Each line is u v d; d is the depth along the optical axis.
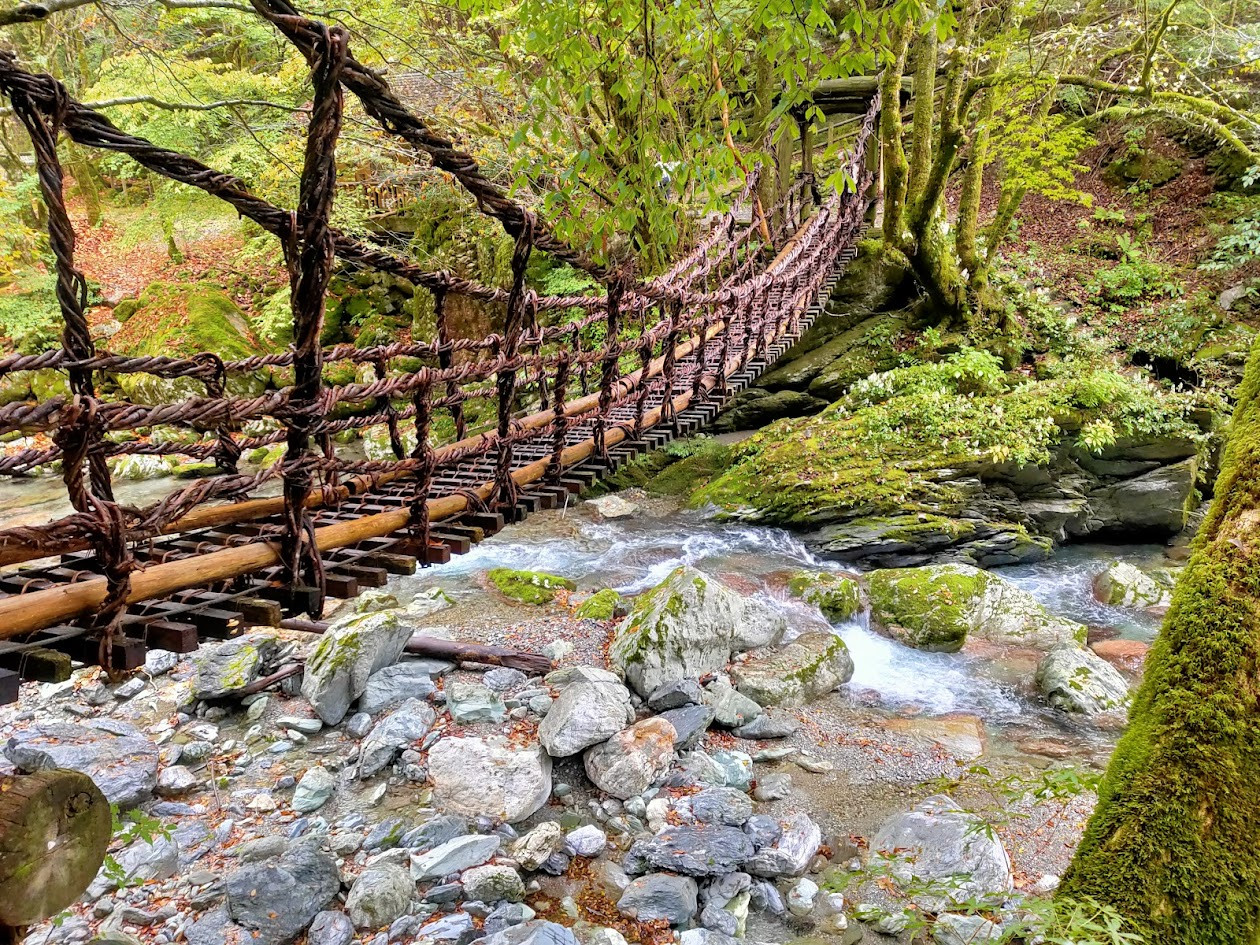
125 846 2.92
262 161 7.50
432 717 3.76
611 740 3.47
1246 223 7.97
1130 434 6.39
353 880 2.80
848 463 6.76
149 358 1.46
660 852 2.92
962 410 6.83
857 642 4.99
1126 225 9.55
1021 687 4.43
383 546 2.18
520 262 2.31
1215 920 1.25
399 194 10.21
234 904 2.62
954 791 3.38
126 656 1.40
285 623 4.48
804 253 7.12
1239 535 1.39
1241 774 1.29
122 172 9.37
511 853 2.96
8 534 1.21
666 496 7.62
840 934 2.65
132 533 1.36
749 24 2.53
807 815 3.27
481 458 3.20
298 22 1.37
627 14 2.49
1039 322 8.06
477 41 7.94
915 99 8.05
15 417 1.17
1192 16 8.76
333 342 10.95
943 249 7.93
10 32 9.07
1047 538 6.34
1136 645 4.86
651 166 2.55
